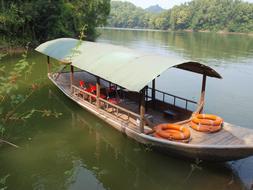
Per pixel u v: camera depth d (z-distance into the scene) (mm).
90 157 11062
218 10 132500
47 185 9344
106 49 14906
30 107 15266
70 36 42656
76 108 15359
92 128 13336
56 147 11586
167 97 19656
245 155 9203
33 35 36969
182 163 10484
